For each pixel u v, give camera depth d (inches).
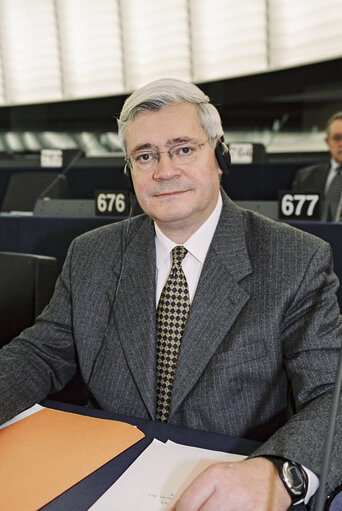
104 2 245.6
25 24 266.8
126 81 249.6
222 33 219.1
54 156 177.6
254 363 39.4
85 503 27.5
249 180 157.4
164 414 40.9
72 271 47.6
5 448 33.0
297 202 75.4
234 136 223.6
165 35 234.4
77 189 172.6
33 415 37.9
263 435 39.9
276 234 43.5
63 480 29.4
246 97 217.6
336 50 187.0
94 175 169.9
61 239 80.8
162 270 44.7
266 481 28.4
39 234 82.2
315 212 74.2
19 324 54.2
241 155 161.8
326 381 36.1
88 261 47.2
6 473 30.1
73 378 53.0
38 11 261.9
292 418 33.8
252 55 212.8
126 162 44.8
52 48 263.3
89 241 48.9
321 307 39.8
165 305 42.8
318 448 30.6
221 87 223.1
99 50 252.4
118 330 43.1
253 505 26.9
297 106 206.2
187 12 226.4
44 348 46.2
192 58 229.9
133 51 245.0
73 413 38.4
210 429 39.7
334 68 187.8
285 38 202.1
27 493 28.3
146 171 41.6
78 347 45.2
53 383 46.2
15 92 277.1
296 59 200.5
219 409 39.5
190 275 43.6
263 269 41.6
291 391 40.8
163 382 41.4
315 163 153.4
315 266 40.9
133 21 241.1
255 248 43.3
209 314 40.9
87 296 45.7
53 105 266.8
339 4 182.9
